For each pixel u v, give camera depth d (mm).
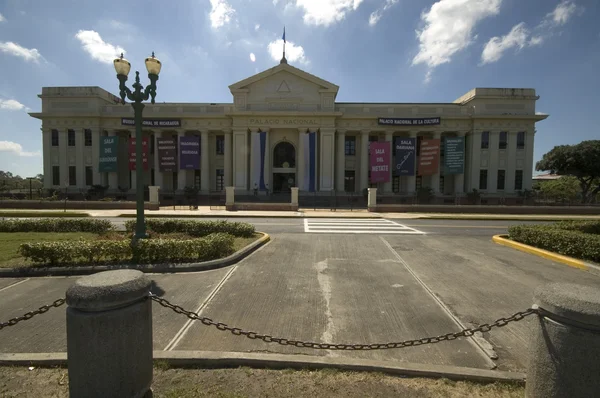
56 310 4941
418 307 5098
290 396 2883
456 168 35969
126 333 2504
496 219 20281
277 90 37812
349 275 6863
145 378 2676
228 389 2971
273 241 10969
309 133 37094
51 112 38469
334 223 17250
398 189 40406
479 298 5523
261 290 5840
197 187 39844
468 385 3062
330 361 3363
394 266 7664
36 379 3141
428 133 39500
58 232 12414
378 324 4469
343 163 38625
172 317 4625
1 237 10867
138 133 9188
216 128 38719
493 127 37344
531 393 2523
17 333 4148
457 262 8109
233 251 8438
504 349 3814
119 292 2447
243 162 37438
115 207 25125
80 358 2441
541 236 9266
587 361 2217
